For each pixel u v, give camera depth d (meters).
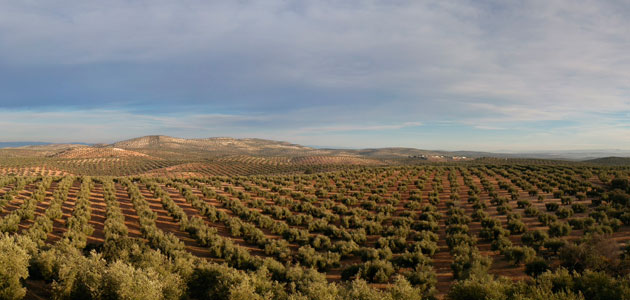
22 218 34.91
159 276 16.17
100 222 36.75
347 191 57.56
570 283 15.24
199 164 151.25
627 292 13.55
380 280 20.64
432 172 75.00
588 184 48.50
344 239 30.53
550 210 37.22
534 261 20.17
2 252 14.03
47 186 55.12
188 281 17.56
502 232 28.08
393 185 62.38
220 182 68.38
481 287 15.06
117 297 13.41
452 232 29.86
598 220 30.28
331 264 24.42
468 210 41.03
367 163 179.12
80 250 23.91
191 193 52.88
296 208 44.09
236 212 42.53
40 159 141.88
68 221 33.16
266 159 191.38
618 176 52.88
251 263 22.66
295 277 20.02
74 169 134.88
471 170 77.25
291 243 31.12
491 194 47.81
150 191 58.00
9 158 139.25
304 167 137.38
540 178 58.91
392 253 26.59
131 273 14.40
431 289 17.09
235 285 16.08
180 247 26.36
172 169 138.62
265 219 36.34
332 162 182.75
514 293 14.43
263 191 56.22
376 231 33.25
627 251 20.75
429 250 25.44
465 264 20.52
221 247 27.09
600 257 19.25
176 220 38.66
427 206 41.06
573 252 19.55
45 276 16.23
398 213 42.12
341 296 15.25
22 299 14.02
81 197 46.94
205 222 38.66
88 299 13.96
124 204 46.78
